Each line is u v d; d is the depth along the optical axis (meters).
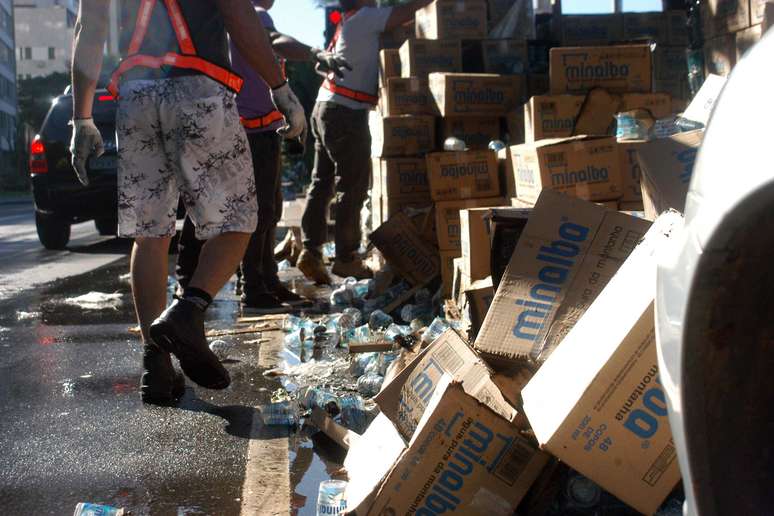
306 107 20.66
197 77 3.51
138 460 3.02
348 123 6.60
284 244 8.06
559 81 5.52
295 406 3.55
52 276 8.16
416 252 5.45
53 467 2.96
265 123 5.35
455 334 2.72
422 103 6.33
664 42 6.66
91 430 3.35
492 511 2.29
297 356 4.52
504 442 2.29
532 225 2.82
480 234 4.19
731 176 1.36
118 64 3.54
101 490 2.76
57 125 10.14
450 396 2.29
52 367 4.37
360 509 2.30
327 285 6.82
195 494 2.72
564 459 2.10
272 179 5.50
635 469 2.10
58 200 10.15
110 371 4.27
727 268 1.38
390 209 6.17
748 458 1.46
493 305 2.71
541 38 7.43
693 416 1.42
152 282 3.71
